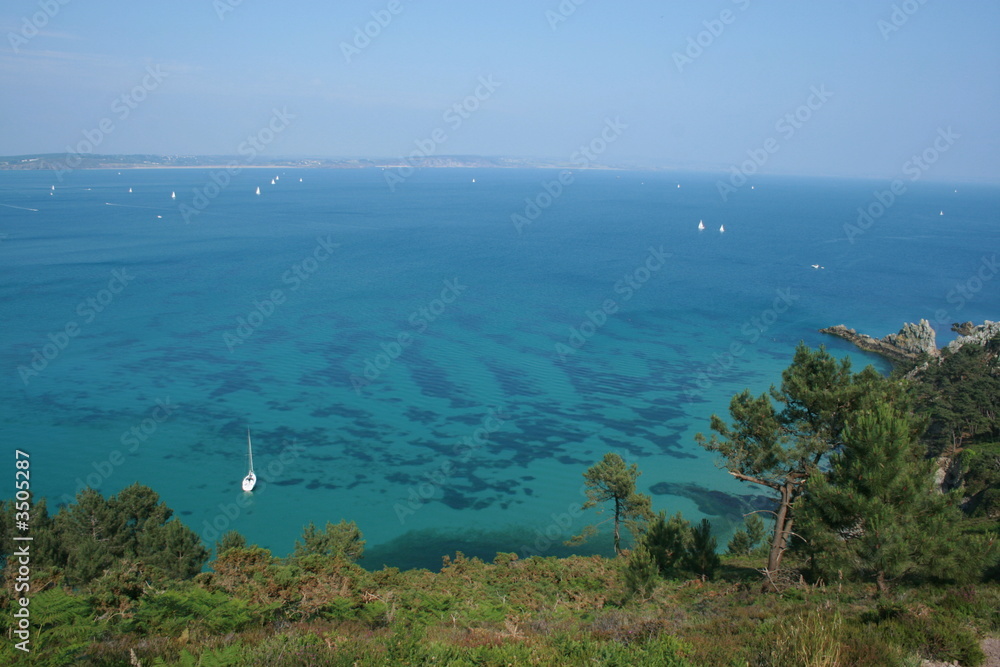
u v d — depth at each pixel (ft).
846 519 69.26
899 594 64.28
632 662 44.86
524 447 222.07
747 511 183.62
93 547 101.14
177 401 248.93
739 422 94.94
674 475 204.03
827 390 87.61
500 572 109.60
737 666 44.62
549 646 51.16
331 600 68.95
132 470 197.36
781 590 75.66
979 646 46.34
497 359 309.01
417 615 71.56
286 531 169.99
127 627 54.49
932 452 200.95
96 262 502.38
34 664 44.24
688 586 88.38
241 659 44.86
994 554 63.36
